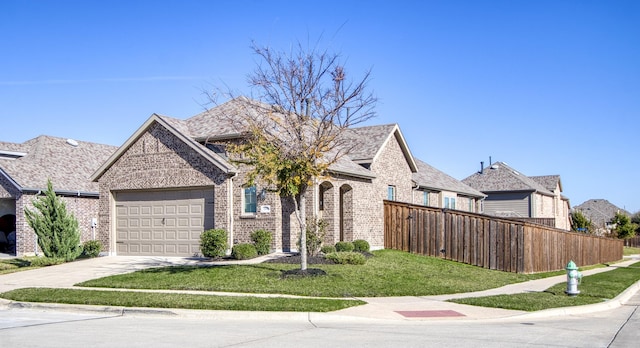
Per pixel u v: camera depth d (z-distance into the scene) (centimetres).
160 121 2544
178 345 984
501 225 2494
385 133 3161
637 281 2369
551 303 1543
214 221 2422
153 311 1348
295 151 1762
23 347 959
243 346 978
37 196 2897
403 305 1486
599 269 3203
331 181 2570
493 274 2309
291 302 1414
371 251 2644
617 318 1409
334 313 1330
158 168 2559
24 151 3291
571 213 7181
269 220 2389
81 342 1006
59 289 1669
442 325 1245
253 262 2133
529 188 5181
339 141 2164
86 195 3127
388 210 2905
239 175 2439
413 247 2770
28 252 2852
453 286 1845
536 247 2569
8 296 1556
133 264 2273
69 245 2402
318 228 2383
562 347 994
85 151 3569
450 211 2647
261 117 2348
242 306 1353
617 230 6831
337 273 1877
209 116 2736
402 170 3347
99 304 1432
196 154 2469
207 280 1748
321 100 1814
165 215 2569
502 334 1122
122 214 2675
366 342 1022
